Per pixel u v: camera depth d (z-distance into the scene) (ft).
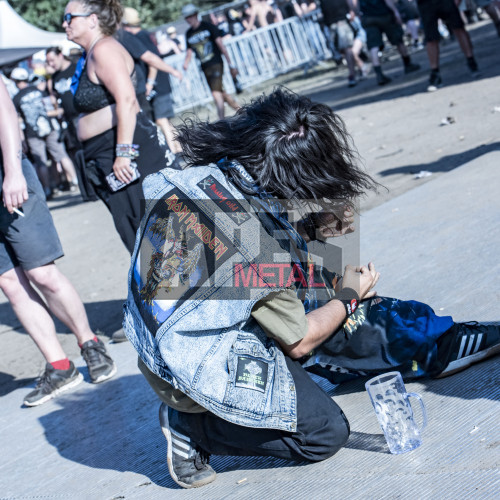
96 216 31.71
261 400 7.50
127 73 13.19
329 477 7.84
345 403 9.39
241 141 7.75
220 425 7.90
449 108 29.32
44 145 39.09
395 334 8.87
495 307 10.61
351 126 32.09
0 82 11.83
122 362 13.71
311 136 7.61
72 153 35.06
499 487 6.83
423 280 12.48
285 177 7.61
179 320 7.42
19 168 11.76
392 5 41.16
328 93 45.80
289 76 59.47
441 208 16.11
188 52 40.50
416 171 21.68
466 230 14.19
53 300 12.72
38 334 12.80
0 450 11.31
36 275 12.47
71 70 33.35
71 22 13.21
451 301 11.32
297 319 7.50
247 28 58.70
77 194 38.99
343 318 8.26
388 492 7.27
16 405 13.08
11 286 12.65
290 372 7.87
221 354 7.47
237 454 8.12
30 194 12.28
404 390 8.01
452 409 8.39
